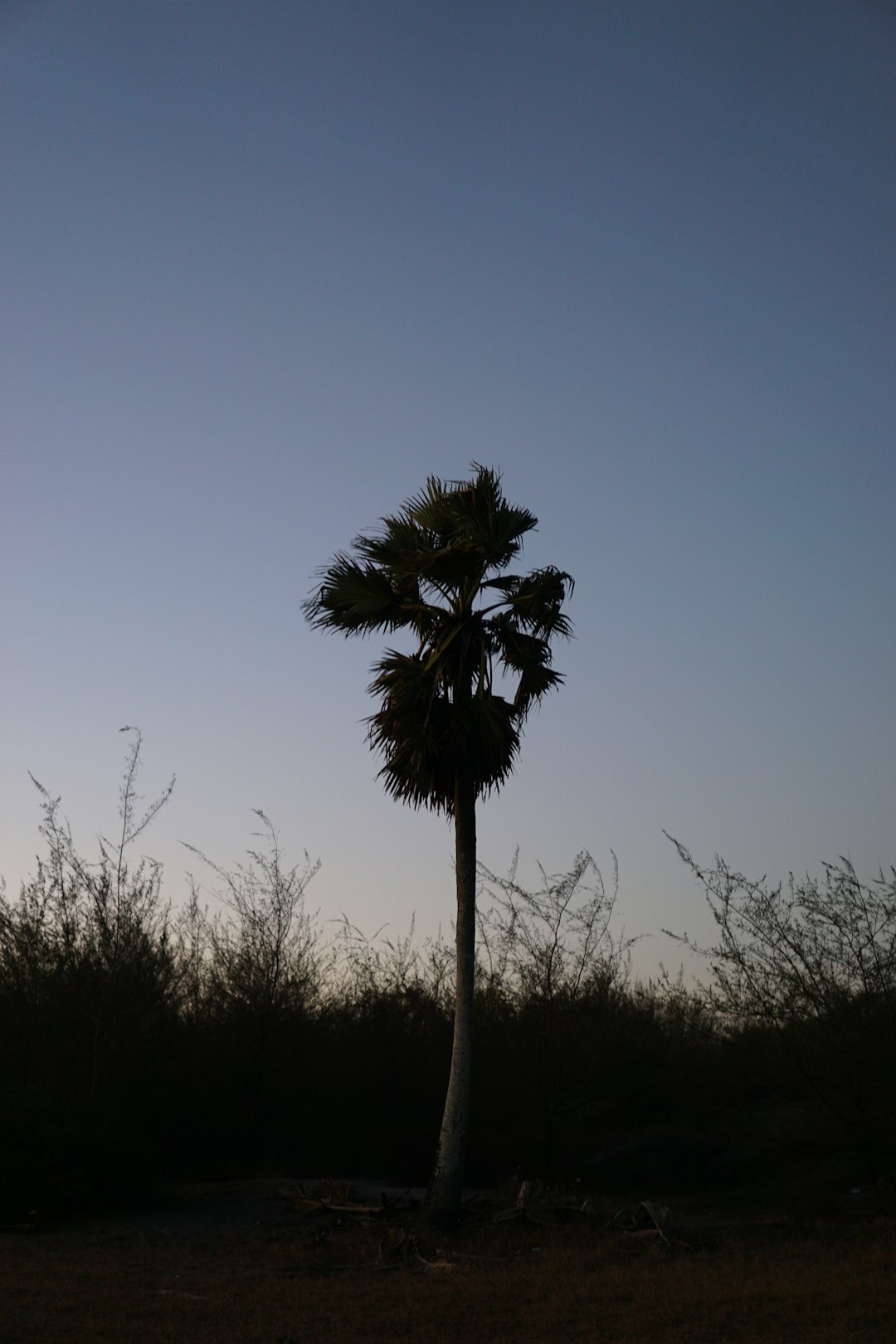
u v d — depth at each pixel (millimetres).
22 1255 13039
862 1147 16188
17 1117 16172
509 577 16094
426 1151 21531
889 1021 15812
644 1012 21797
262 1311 10102
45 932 18266
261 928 22453
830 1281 10797
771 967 16672
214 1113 20875
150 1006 18812
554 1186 18453
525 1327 9438
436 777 15172
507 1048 20578
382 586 15906
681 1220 15852
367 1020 22750
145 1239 14055
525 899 21125
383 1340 9023
